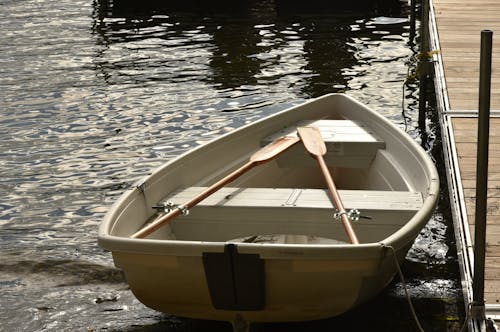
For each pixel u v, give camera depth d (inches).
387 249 193.2
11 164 363.3
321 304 201.9
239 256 189.9
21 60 527.5
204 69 499.2
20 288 255.4
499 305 198.1
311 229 236.8
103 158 368.2
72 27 614.5
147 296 208.8
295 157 291.6
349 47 539.5
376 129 296.4
